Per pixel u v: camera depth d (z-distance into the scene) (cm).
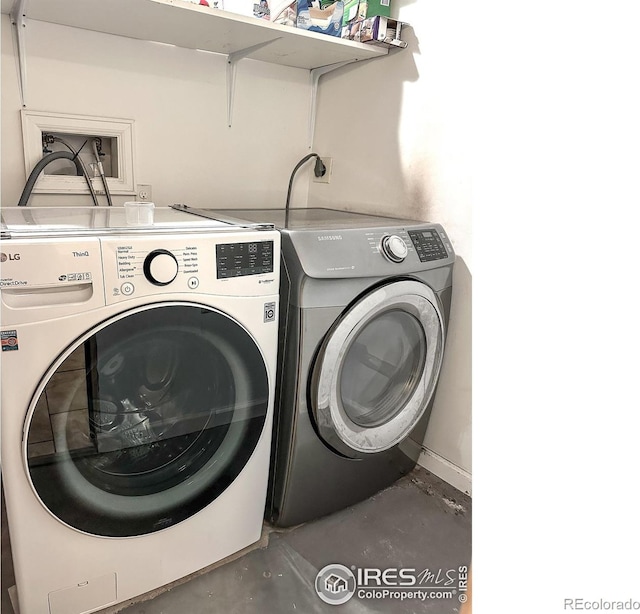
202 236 110
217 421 126
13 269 89
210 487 126
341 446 145
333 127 210
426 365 161
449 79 160
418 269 145
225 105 192
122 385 109
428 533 156
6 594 122
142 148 179
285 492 143
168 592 129
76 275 95
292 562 141
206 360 119
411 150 176
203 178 195
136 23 153
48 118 159
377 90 187
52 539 107
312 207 222
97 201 174
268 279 122
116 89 169
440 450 183
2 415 94
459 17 153
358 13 172
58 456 102
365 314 135
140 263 102
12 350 92
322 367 131
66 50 158
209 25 154
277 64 201
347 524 158
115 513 113
